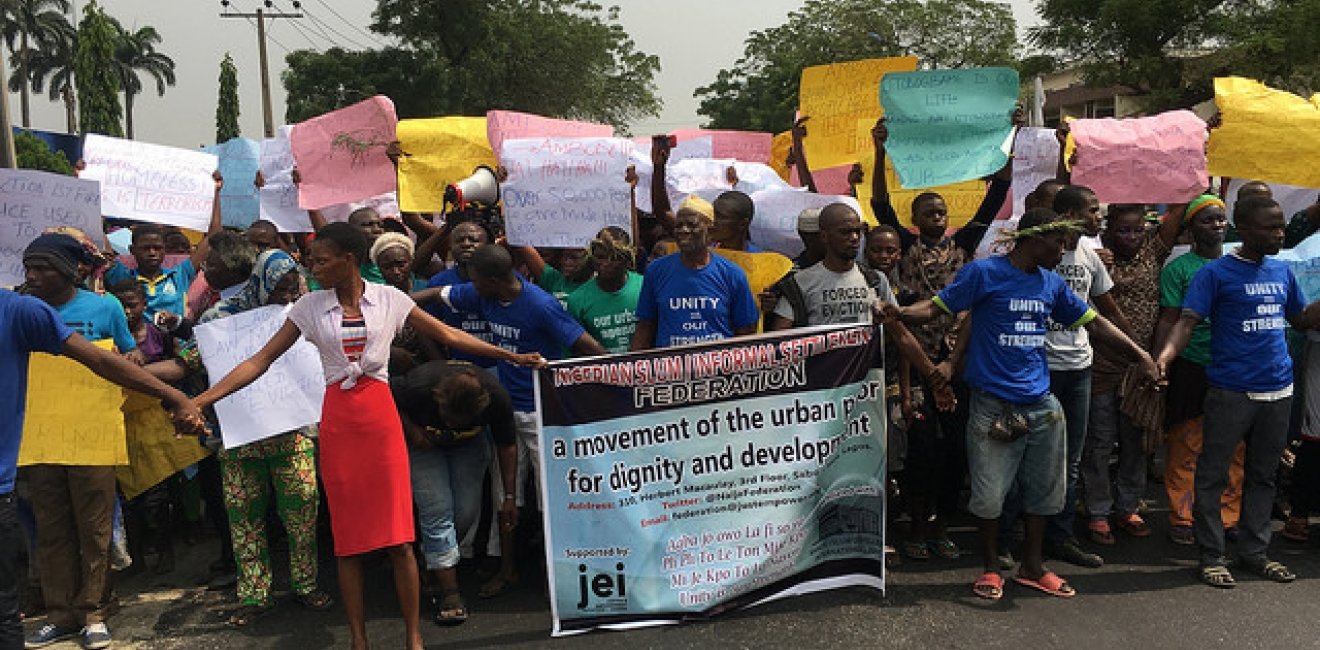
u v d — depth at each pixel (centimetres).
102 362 338
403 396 402
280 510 434
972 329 427
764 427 418
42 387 405
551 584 402
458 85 3491
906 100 511
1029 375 414
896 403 471
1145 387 431
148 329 508
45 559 412
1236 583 437
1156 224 631
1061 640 380
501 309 443
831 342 423
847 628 396
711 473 414
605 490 405
